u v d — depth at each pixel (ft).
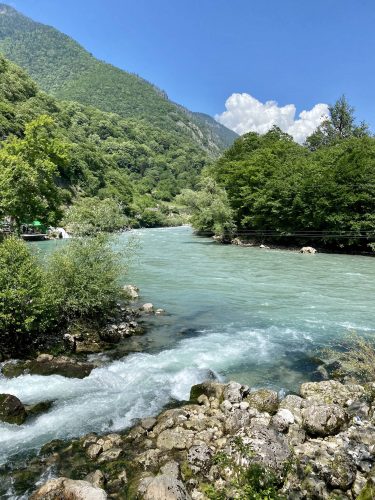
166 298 70.13
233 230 194.70
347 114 287.89
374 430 26.48
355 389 33.42
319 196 159.53
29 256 44.60
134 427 28.30
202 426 27.84
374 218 146.82
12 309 40.42
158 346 46.06
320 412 27.58
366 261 124.67
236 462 22.41
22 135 300.20
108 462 24.34
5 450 25.57
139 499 20.81
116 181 451.12
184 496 20.45
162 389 35.06
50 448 25.72
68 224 54.90
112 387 35.35
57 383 35.42
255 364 41.04
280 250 160.97
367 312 61.57
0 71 446.19
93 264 49.96
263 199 182.70
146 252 144.15
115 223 57.31
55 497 20.47
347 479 21.13
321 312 61.57
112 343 46.80
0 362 38.93
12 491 21.70
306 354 43.83
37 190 94.79
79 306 47.37
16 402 29.68
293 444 25.39
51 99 517.55
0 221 95.96
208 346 46.03
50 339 44.47
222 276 93.15
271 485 20.38
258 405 30.63
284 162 209.26
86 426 28.68
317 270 104.42
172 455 24.85
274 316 59.26
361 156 163.73
